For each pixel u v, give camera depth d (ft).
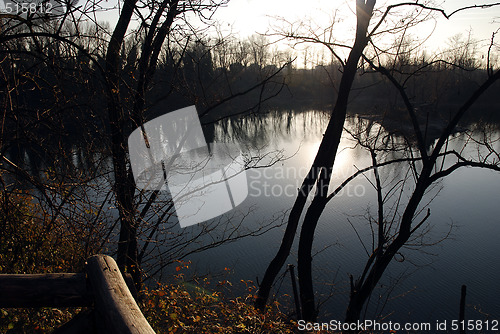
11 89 15.10
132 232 18.93
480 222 55.26
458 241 49.98
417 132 24.61
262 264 40.34
